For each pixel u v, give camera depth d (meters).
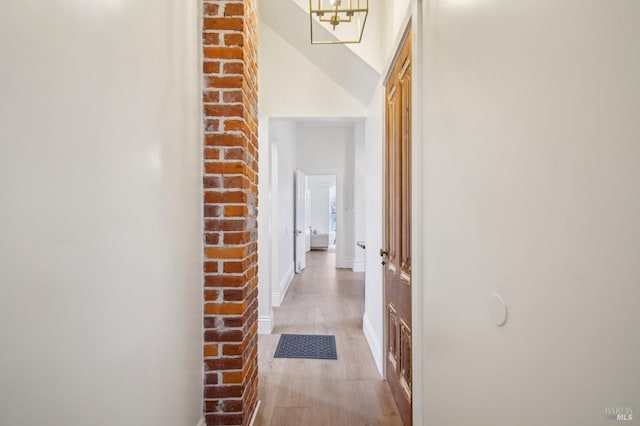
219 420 1.60
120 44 0.91
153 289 1.10
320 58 3.04
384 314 2.40
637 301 0.46
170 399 1.24
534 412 0.69
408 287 1.78
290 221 5.82
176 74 1.31
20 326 0.60
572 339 0.58
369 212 3.10
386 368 2.39
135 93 0.99
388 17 2.34
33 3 0.62
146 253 1.06
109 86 0.86
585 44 0.55
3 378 0.57
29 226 0.62
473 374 0.98
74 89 0.73
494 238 0.85
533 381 0.69
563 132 0.60
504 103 0.80
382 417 1.96
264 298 3.30
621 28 0.48
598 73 0.52
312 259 8.56
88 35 0.78
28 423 0.61
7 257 0.57
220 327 1.61
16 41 0.59
